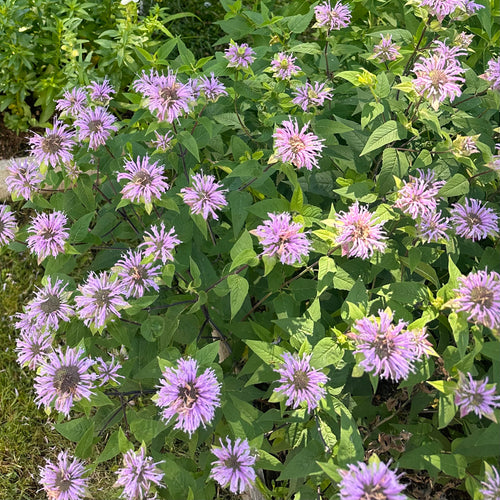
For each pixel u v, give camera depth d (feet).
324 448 1.73
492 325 1.61
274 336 2.02
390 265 1.99
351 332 1.65
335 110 2.43
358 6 3.00
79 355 1.73
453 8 2.03
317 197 2.35
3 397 2.73
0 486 2.50
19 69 3.28
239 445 1.66
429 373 1.72
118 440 1.80
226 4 2.89
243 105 2.40
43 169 2.04
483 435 1.62
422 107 2.01
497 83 2.10
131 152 2.21
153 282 1.83
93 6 3.34
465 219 1.95
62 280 1.97
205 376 1.60
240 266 1.91
